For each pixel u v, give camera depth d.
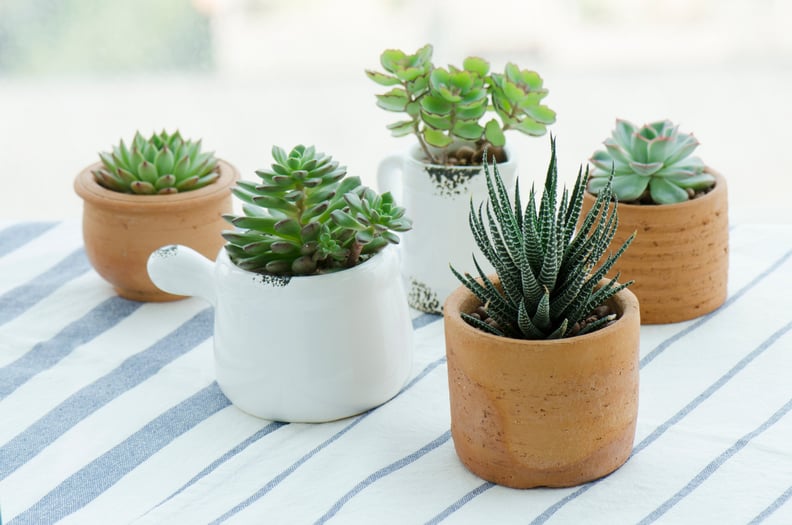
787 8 2.56
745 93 2.60
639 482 0.64
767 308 0.87
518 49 2.62
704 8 2.58
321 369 0.71
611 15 2.60
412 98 0.86
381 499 0.64
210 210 0.91
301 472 0.67
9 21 2.62
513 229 0.64
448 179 0.84
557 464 0.63
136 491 0.66
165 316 0.91
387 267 0.73
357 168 2.32
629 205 0.83
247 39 2.65
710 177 0.86
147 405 0.76
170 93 2.71
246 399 0.73
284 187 0.69
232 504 0.64
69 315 0.91
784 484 0.63
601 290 0.65
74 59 2.67
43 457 0.70
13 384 0.80
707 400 0.73
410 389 0.77
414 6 2.61
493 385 0.62
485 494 0.64
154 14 2.65
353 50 2.64
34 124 2.61
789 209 1.09
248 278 0.70
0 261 1.02
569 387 0.62
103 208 0.89
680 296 0.84
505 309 0.65
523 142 2.37
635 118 2.42
